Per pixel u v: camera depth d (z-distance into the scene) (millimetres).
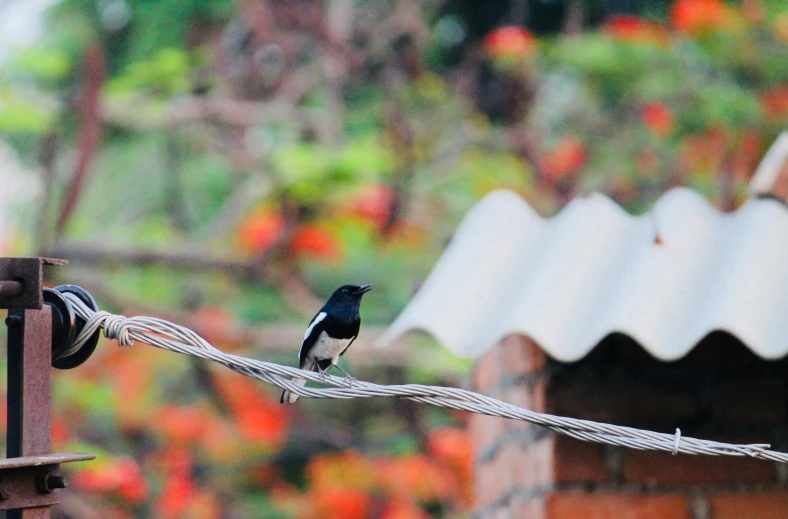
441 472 15406
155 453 15594
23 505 4129
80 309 4770
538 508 6898
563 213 7816
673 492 6770
